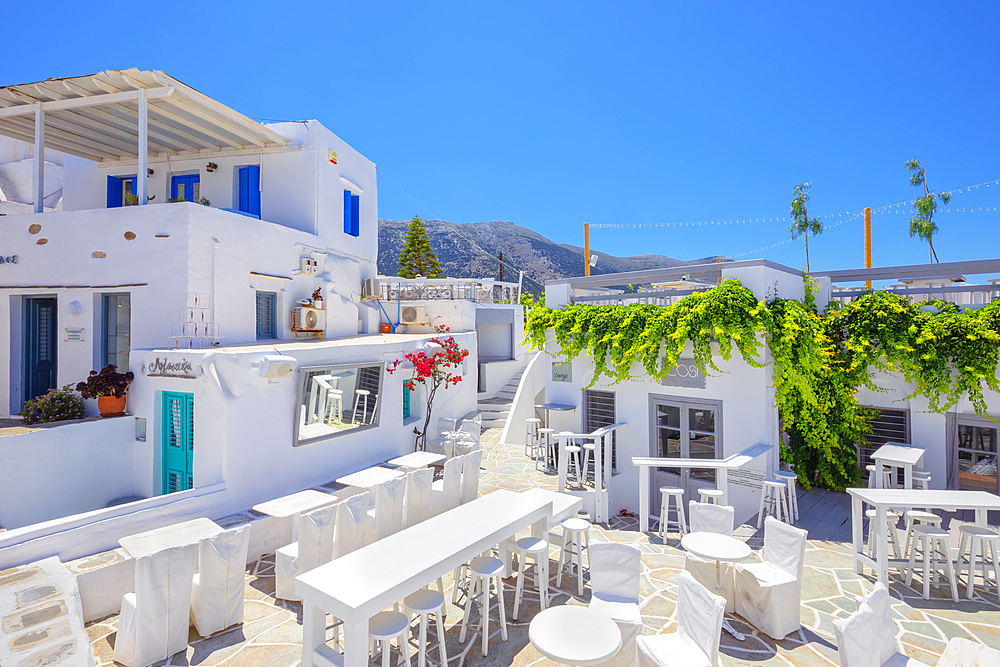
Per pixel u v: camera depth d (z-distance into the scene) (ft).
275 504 20.47
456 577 18.24
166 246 29.14
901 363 26.45
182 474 24.72
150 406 25.27
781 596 15.96
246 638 16.06
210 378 22.43
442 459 28.91
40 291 31.04
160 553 14.74
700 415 28.12
